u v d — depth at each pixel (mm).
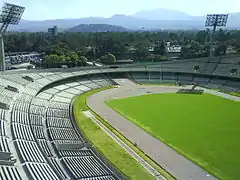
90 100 85438
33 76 89812
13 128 48844
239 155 48844
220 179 41656
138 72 118250
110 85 106500
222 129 61062
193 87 104438
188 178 42094
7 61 136875
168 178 42062
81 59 126875
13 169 34750
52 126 57781
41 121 58750
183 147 52125
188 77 114312
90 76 109812
